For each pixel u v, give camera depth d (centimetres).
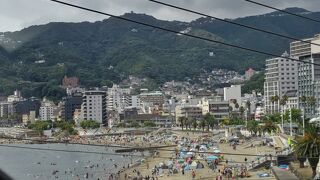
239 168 16400
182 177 16638
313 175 10588
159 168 19250
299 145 10631
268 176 13750
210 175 16338
